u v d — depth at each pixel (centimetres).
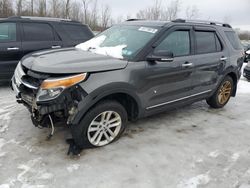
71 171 294
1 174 281
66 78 290
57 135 369
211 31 477
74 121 304
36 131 378
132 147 354
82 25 676
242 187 287
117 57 354
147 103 373
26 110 457
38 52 386
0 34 556
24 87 328
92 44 423
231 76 544
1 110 455
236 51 534
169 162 325
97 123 334
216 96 516
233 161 337
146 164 317
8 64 565
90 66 308
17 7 2445
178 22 416
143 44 363
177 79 404
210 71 467
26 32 583
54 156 319
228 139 399
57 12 2519
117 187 275
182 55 409
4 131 376
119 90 328
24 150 329
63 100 289
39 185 269
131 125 424
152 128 418
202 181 293
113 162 316
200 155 346
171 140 382
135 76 341
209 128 436
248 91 709
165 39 381
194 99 461
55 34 620
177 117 475
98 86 307
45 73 299
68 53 366
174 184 285
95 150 339
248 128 446
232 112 525
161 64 371
